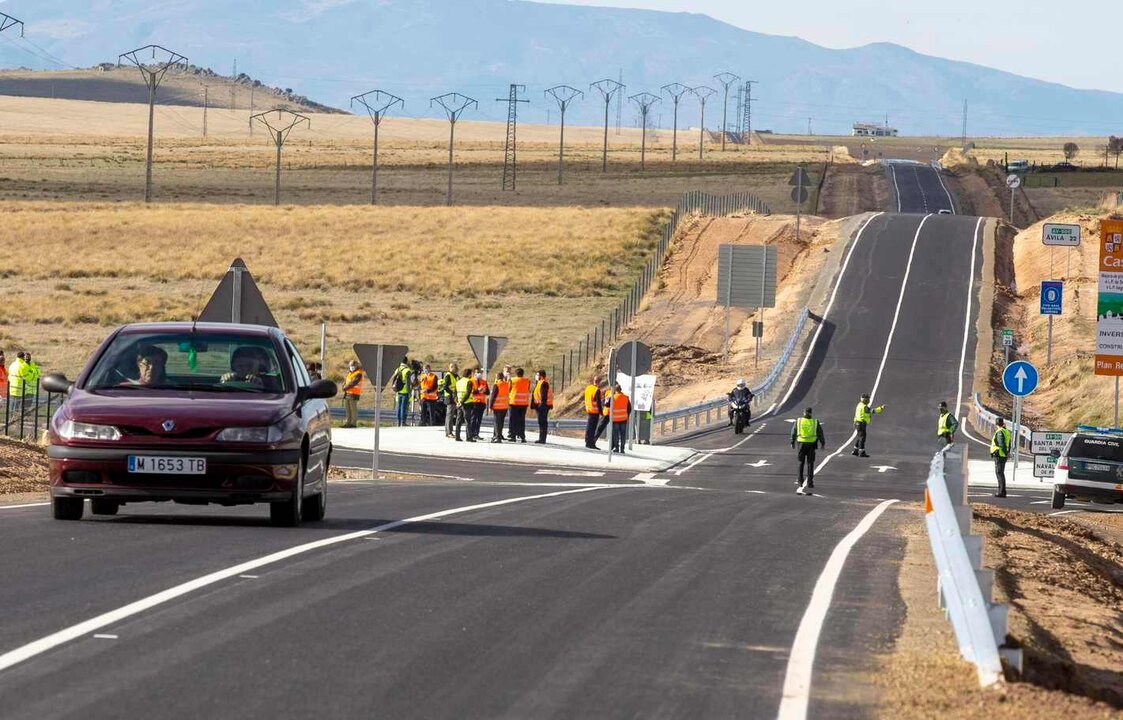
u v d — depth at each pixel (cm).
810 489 5884
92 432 2612
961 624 1723
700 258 17662
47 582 2034
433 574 2259
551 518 3259
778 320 14225
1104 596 2916
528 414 10438
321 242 18325
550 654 1703
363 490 4088
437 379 9150
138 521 2828
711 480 6450
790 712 1464
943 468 2056
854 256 16938
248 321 4250
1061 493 5831
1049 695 1542
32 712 1339
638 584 2272
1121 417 9569
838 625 1973
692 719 1424
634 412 8138
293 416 2720
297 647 1677
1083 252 16400
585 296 15825
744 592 2239
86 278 16175
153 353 2828
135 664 1553
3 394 7125
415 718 1380
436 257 17462
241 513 3206
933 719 1453
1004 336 11012
